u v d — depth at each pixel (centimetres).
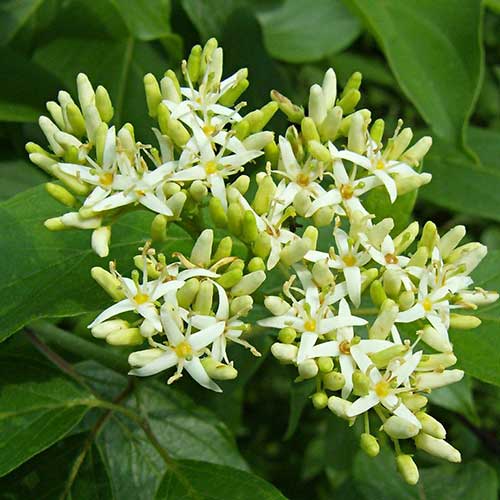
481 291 12
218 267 11
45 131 11
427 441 11
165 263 12
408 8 14
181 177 11
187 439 14
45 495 12
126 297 11
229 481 11
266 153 12
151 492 13
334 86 12
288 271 12
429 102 14
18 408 12
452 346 12
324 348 11
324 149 12
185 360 11
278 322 11
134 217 12
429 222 12
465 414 15
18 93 15
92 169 11
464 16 14
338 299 11
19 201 12
